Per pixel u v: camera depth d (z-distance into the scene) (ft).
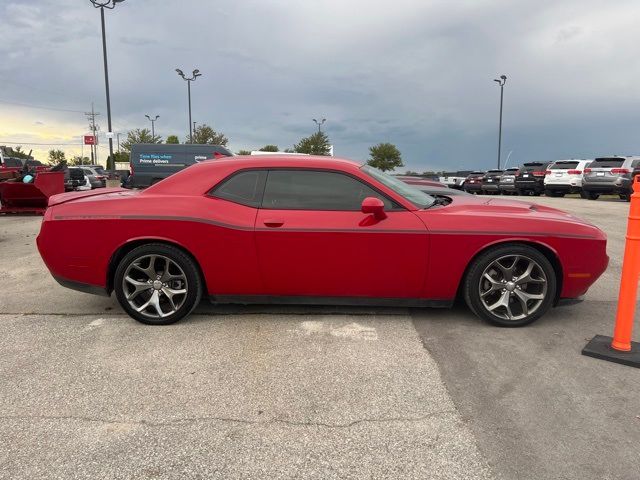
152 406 9.02
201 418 8.61
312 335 12.42
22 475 7.11
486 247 12.67
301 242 12.68
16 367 10.65
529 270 12.78
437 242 12.59
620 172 56.85
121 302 13.14
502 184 84.43
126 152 182.50
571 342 12.06
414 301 13.17
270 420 8.55
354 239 12.61
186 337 12.34
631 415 8.71
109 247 13.00
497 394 9.45
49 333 12.68
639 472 7.19
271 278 12.96
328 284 12.98
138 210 12.96
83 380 10.03
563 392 9.53
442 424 8.42
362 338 12.23
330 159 13.80
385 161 219.41
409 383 9.90
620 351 11.16
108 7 74.33
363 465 7.34
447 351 11.46
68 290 17.04
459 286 13.24
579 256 12.69
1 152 62.59
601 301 15.64
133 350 11.53
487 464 7.36
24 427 8.34
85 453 7.64
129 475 7.12
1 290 17.06
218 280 13.03
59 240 13.11
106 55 75.97
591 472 7.18
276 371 10.43
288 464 7.36
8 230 33.04
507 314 12.97
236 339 12.17
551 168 70.33
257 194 13.12
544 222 12.75
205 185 13.28
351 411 8.84
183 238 12.79
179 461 7.44
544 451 7.67
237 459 7.49
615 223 35.09
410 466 7.32
